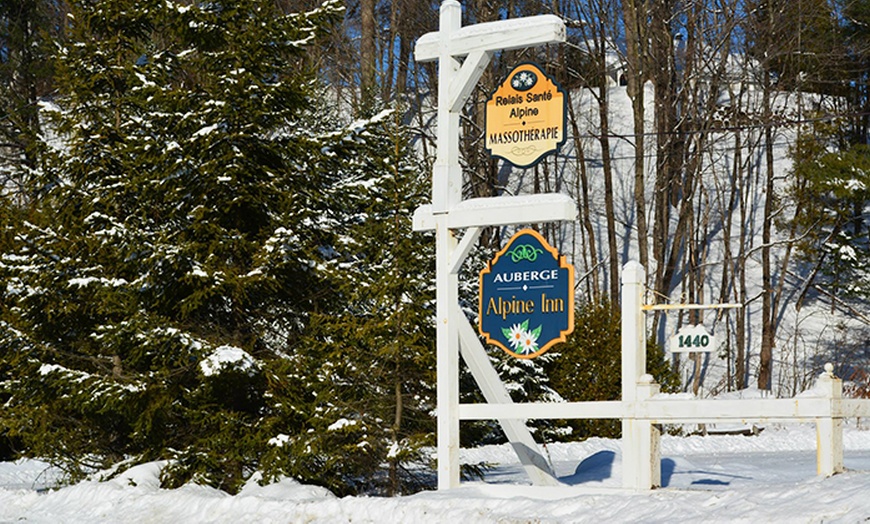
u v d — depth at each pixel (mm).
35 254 17047
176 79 18719
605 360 27250
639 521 8523
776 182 47281
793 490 8516
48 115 18281
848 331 42844
